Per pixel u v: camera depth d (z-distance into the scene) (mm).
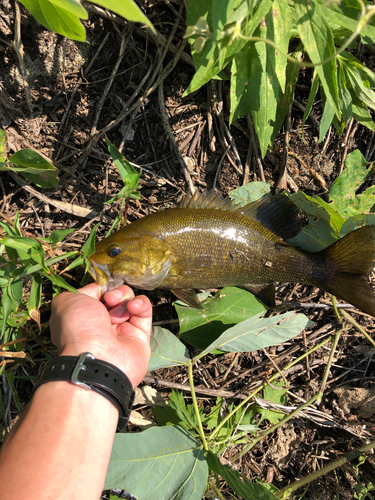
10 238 244
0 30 337
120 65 379
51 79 364
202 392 394
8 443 220
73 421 226
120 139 389
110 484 288
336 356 432
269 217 360
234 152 403
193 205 349
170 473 306
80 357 243
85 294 299
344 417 423
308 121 411
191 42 275
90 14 360
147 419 396
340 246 347
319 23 258
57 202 372
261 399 377
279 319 347
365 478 422
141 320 315
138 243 326
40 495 204
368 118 364
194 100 396
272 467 422
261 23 281
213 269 344
